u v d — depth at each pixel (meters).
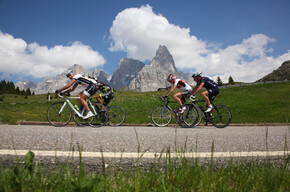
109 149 2.68
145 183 1.49
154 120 8.11
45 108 24.45
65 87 6.78
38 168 1.80
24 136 3.42
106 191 1.39
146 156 2.31
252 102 27.61
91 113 6.94
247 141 3.44
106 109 7.36
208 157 2.34
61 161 2.07
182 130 5.45
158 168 1.88
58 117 6.86
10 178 1.30
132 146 2.88
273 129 6.03
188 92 7.44
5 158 2.08
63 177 1.54
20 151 2.35
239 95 37.81
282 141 3.47
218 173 1.75
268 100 29.06
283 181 1.59
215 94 7.21
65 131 4.44
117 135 3.89
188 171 1.67
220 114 7.28
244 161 2.19
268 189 1.49
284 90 41.75
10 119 7.58
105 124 8.07
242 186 1.55
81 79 6.94
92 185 1.30
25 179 1.40
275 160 2.28
